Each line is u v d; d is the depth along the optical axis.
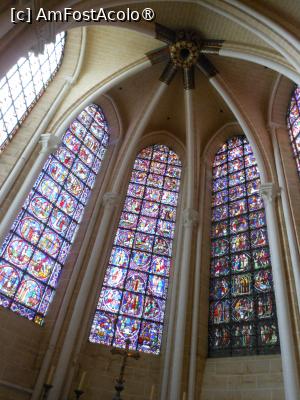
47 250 11.52
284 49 10.00
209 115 16.44
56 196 12.55
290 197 11.34
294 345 8.68
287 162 12.60
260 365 9.65
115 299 11.85
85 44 13.46
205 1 11.34
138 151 16.53
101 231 12.61
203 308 11.64
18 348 9.53
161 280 12.66
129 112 16.08
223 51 13.16
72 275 11.49
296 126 13.43
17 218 10.84
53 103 12.91
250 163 14.96
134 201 14.70
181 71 15.18
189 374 10.16
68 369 9.86
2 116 10.85
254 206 13.33
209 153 16.38
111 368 10.55
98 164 14.95
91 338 10.93
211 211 14.55
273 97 14.37
